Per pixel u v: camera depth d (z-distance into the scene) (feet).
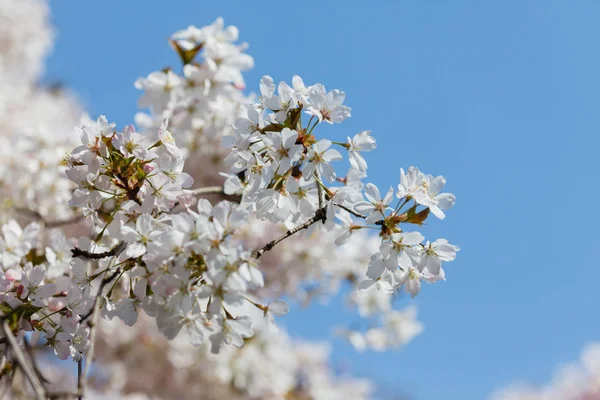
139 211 4.49
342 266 7.04
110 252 4.53
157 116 5.77
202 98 5.62
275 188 4.53
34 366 4.71
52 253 4.91
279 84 4.50
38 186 5.87
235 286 4.32
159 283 4.38
